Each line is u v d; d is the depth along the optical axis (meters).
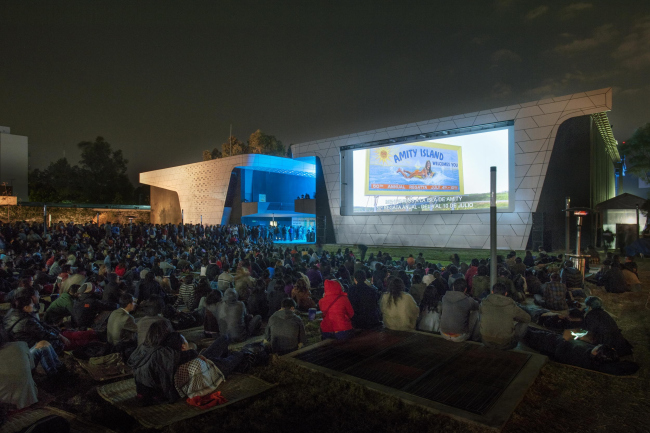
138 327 5.16
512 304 5.55
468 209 24.22
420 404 3.94
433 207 25.62
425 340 5.96
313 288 10.73
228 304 6.52
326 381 4.63
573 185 21.11
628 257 11.00
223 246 23.39
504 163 22.97
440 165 25.27
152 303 5.32
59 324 7.31
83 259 13.85
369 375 4.70
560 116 21.20
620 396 4.27
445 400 4.02
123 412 4.08
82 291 6.77
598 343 5.38
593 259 15.59
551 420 3.78
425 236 25.98
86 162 67.56
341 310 6.09
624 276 10.26
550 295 8.15
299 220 43.03
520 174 22.38
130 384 4.77
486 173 23.53
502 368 4.84
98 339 6.25
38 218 41.22
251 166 38.06
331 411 3.98
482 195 23.69
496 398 4.05
